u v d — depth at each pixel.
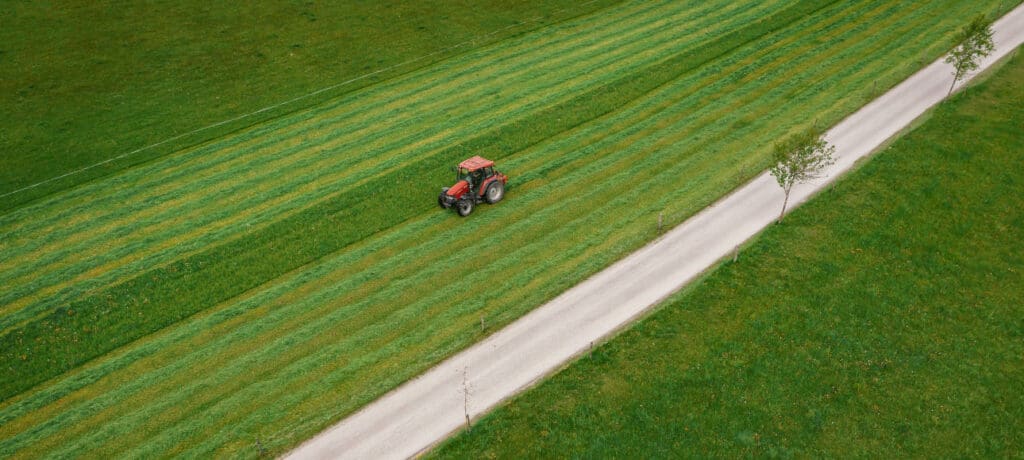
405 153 38.97
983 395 23.05
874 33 47.88
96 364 25.69
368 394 23.64
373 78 48.44
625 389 23.39
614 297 27.44
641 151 37.09
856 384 23.34
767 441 21.47
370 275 29.36
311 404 23.38
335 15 57.31
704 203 32.56
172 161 39.53
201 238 32.72
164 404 23.58
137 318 27.75
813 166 30.34
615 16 56.47
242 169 38.50
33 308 28.55
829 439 21.59
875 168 34.06
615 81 45.09
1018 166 33.84
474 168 32.06
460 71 48.72
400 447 21.83
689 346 24.94
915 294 27.08
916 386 23.36
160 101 45.75
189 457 21.62
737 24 52.25
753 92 41.97
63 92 46.25
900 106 39.16
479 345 25.53
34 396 24.25
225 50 51.91
